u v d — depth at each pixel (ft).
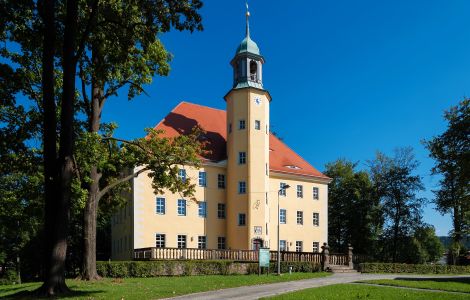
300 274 106.93
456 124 132.46
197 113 176.76
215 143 166.71
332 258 134.21
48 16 59.26
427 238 209.05
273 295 61.11
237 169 157.28
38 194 95.45
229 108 163.84
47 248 57.57
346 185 220.43
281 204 169.37
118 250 163.02
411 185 198.80
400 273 131.64
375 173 207.92
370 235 208.13
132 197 143.64
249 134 157.58
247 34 166.81
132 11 65.82
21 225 147.02
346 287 72.13
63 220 57.88
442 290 69.87
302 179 176.86
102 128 95.20
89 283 74.69
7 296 56.85
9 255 190.19
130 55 82.07
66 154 58.59
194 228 150.71
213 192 157.07
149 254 121.08
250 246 150.92
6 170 84.74
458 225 167.73
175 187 100.37
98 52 75.05
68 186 58.49
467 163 128.47
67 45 59.47
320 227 178.50
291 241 169.17
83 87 91.04
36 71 82.94
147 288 66.95
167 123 162.61
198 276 96.78
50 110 59.36
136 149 96.53
